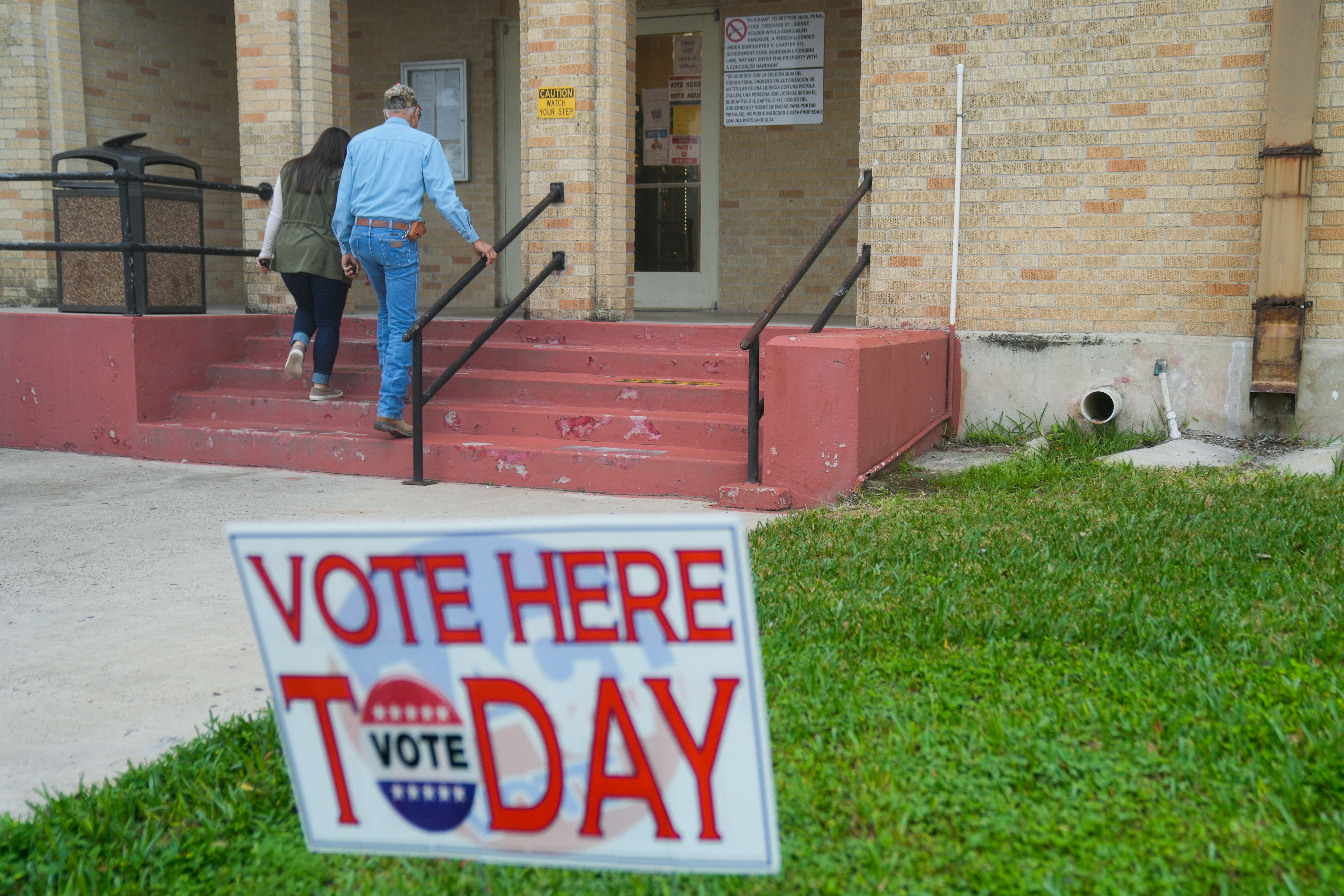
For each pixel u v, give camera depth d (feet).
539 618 5.80
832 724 9.03
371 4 35.94
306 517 17.78
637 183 34.09
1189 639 10.56
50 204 29.55
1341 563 12.76
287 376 24.66
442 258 36.11
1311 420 20.47
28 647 11.96
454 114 35.35
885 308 22.98
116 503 19.15
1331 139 19.80
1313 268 20.20
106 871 7.48
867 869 7.09
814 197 32.09
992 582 12.60
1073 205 21.53
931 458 20.98
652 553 5.60
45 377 24.52
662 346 23.47
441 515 17.85
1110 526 14.73
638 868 5.87
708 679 5.65
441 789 6.07
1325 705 8.90
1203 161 20.66
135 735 9.71
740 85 32.35
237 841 7.77
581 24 24.44
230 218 35.40
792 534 15.19
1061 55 21.25
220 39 34.40
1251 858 6.97
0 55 29.09
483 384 22.93
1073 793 7.79
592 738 5.85
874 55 22.66
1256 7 19.99
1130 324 21.49
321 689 6.11
